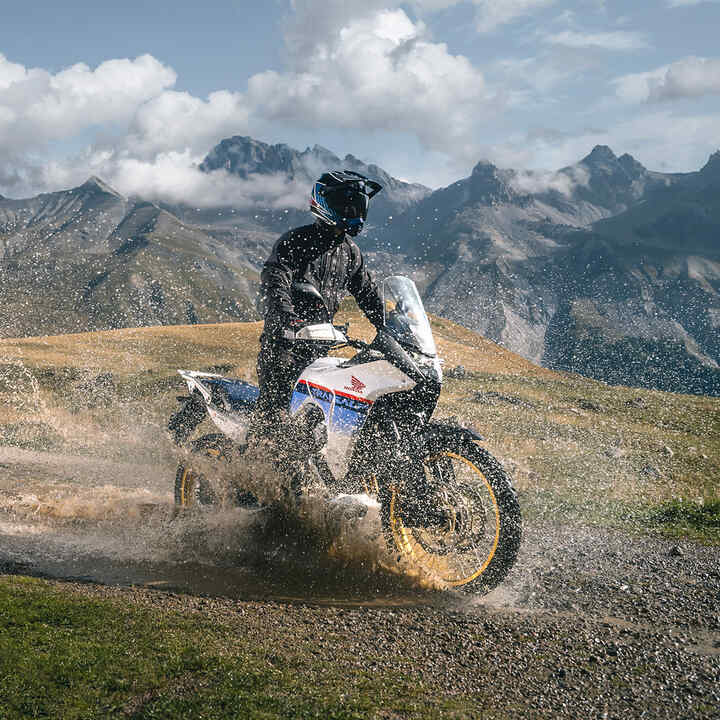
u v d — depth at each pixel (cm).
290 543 515
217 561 479
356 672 296
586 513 752
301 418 498
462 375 2623
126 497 673
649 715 288
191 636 308
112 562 467
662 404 2242
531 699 297
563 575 501
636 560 554
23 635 278
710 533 661
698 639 380
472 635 373
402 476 461
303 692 257
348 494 476
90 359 2467
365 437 470
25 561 455
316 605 407
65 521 577
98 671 252
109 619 314
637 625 400
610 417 1933
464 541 459
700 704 300
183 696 241
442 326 4066
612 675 328
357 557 494
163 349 2875
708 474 1173
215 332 3528
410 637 363
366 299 531
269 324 493
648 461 1284
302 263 502
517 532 432
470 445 454
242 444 544
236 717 229
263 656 296
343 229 505
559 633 382
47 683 239
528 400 2125
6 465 848
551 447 1359
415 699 272
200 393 589
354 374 476
